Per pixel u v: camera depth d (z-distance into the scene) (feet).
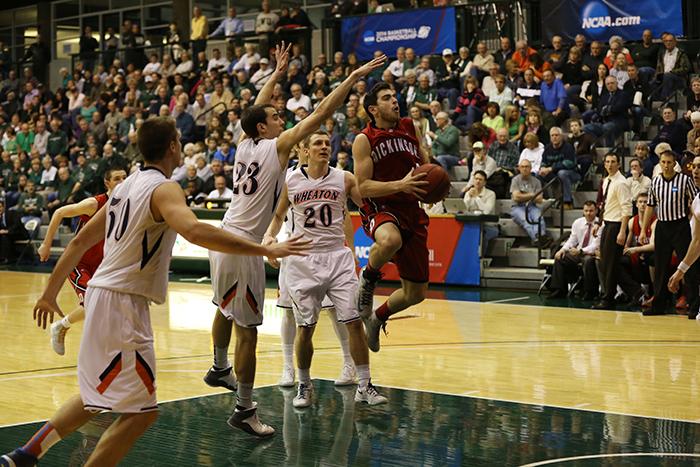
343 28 79.30
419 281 27.12
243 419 23.73
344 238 28.14
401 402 27.71
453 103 69.67
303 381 27.43
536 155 60.39
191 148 73.20
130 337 17.17
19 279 65.51
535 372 31.96
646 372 31.83
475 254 58.03
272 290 58.18
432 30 75.31
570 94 65.87
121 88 89.45
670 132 57.31
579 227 52.21
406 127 26.99
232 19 90.02
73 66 100.68
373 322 28.35
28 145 90.27
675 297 49.70
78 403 17.70
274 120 24.63
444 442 23.30
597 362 33.63
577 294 53.11
